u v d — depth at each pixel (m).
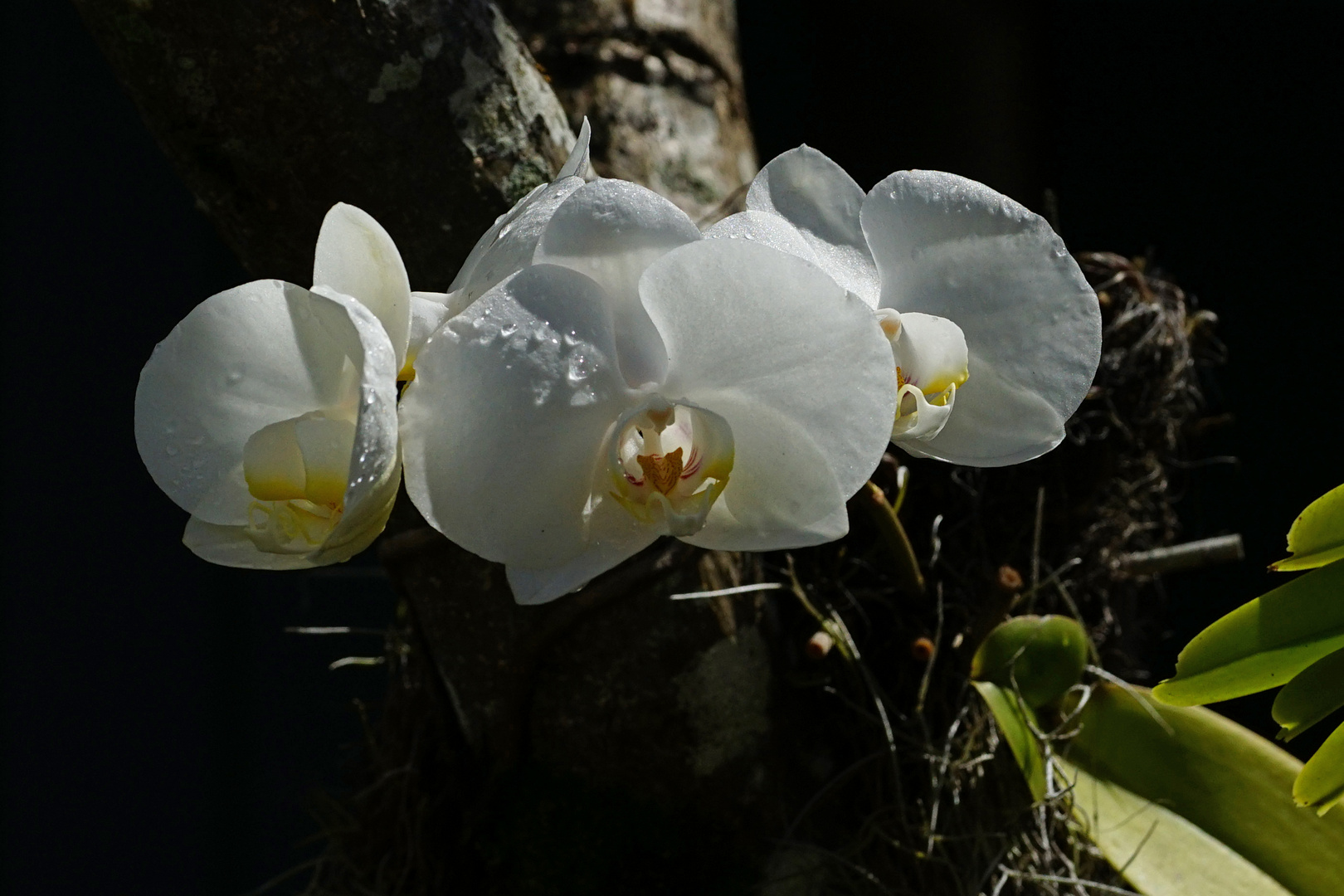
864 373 0.95
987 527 1.15
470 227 1.06
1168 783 1.11
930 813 1.11
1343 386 1.74
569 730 1.09
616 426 0.95
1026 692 1.11
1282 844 1.09
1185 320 1.20
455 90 1.05
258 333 0.98
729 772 1.10
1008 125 1.76
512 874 1.11
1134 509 1.18
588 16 1.19
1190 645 1.03
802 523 0.96
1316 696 1.02
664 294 0.96
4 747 1.71
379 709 1.18
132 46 1.03
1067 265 1.00
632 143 1.17
